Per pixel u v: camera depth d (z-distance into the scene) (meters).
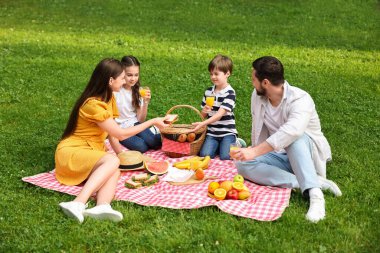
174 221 4.30
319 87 8.75
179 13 15.00
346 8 15.73
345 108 7.73
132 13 14.89
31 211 4.50
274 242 3.95
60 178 5.03
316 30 13.33
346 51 11.44
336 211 4.48
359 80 9.19
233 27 13.52
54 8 15.30
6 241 4.01
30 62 9.77
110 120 4.94
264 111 5.01
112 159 4.75
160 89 8.47
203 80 8.99
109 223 4.24
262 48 11.56
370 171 5.47
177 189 5.01
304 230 4.14
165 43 11.75
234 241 3.96
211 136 6.09
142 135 6.15
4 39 11.54
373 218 4.38
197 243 3.95
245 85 8.76
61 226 4.20
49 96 7.99
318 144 4.92
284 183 4.91
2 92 8.06
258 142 5.15
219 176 5.38
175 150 5.90
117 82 5.04
